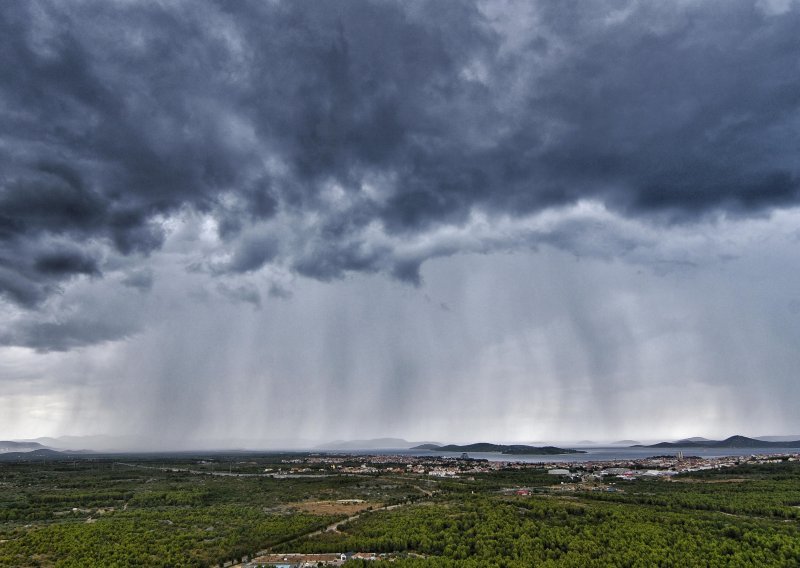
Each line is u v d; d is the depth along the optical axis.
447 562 138.62
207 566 145.62
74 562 143.62
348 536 169.88
